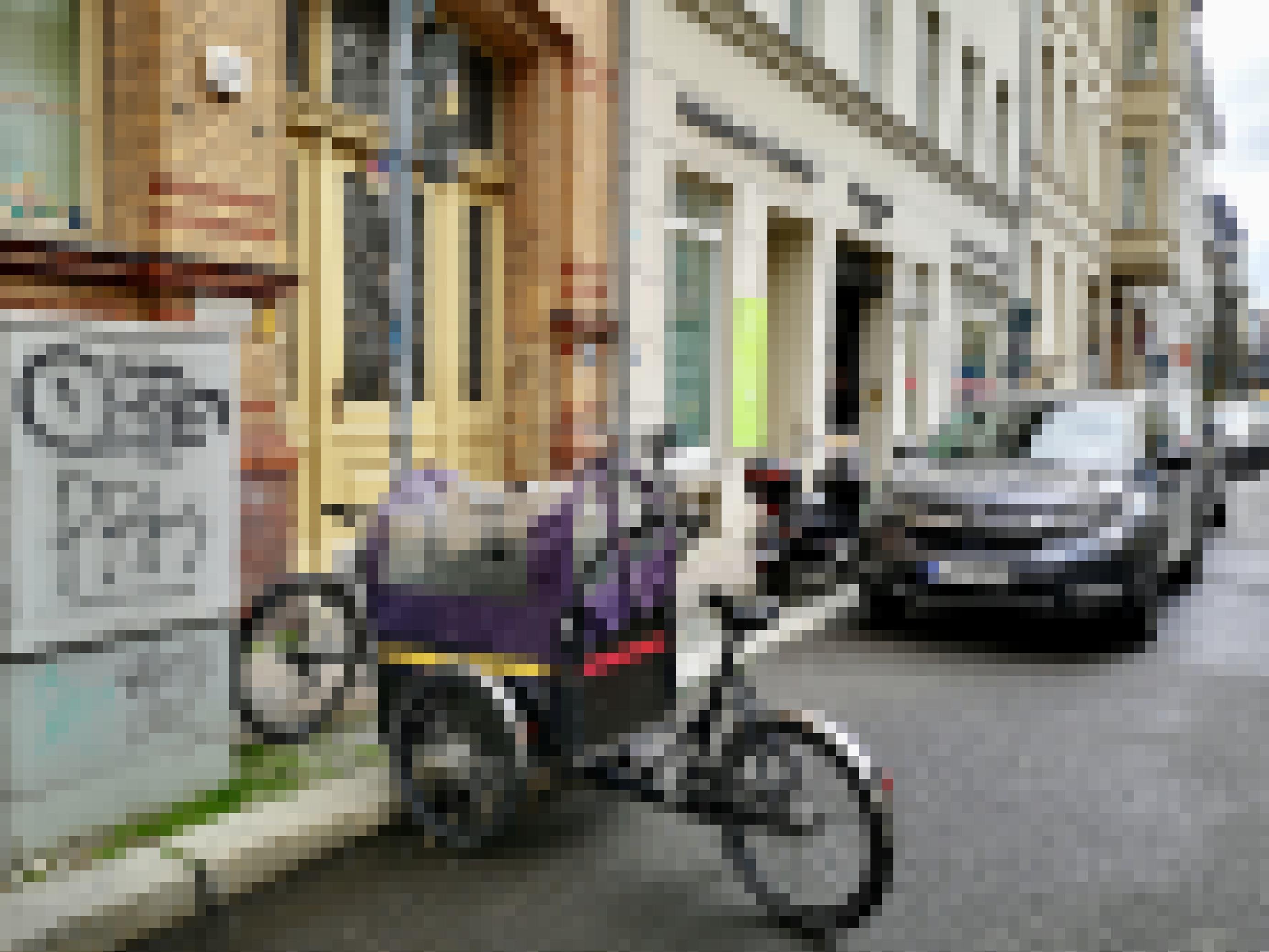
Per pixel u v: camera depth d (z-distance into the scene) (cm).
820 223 1390
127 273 598
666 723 399
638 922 368
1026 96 2216
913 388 1758
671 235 1130
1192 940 355
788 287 1391
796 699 634
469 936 358
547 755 408
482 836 422
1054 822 453
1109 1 2944
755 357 1234
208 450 424
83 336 393
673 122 1087
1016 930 362
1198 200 4262
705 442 1184
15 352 380
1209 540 1371
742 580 743
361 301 792
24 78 597
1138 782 499
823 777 360
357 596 479
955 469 828
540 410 949
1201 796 482
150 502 410
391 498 486
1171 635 816
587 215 965
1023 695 646
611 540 432
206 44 630
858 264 1628
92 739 397
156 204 612
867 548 796
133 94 612
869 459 863
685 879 401
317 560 749
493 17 885
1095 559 750
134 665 409
